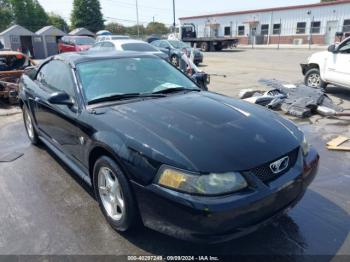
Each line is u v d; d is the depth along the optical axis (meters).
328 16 34.44
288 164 2.61
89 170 3.17
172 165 2.31
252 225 2.35
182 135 2.56
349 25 33.03
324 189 3.68
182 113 2.95
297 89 7.37
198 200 2.20
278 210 2.50
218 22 44.97
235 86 10.52
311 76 9.41
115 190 2.82
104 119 2.94
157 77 3.85
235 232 2.29
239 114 3.02
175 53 15.06
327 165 4.35
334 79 8.55
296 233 2.89
